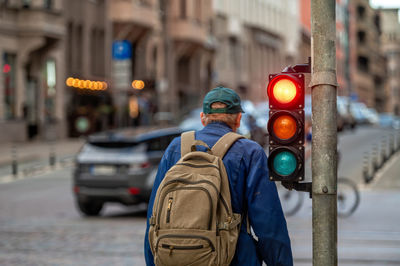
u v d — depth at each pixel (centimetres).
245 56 8794
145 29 5872
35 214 1895
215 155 479
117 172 1761
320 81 492
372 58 17238
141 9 5728
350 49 14638
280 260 469
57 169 3250
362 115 7856
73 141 4741
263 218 467
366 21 16112
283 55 10512
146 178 1750
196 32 6762
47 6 4628
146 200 1762
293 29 11000
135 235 1505
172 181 453
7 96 4422
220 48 7944
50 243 1396
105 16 5469
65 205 2095
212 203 445
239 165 476
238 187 474
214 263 441
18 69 4497
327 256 491
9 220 1767
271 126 499
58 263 1176
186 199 444
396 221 1720
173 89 6581
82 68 5162
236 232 462
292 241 1416
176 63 6756
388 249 1316
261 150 485
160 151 1806
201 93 7256
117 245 1367
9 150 3847
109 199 1769
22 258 1227
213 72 6900
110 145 1792
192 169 461
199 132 500
